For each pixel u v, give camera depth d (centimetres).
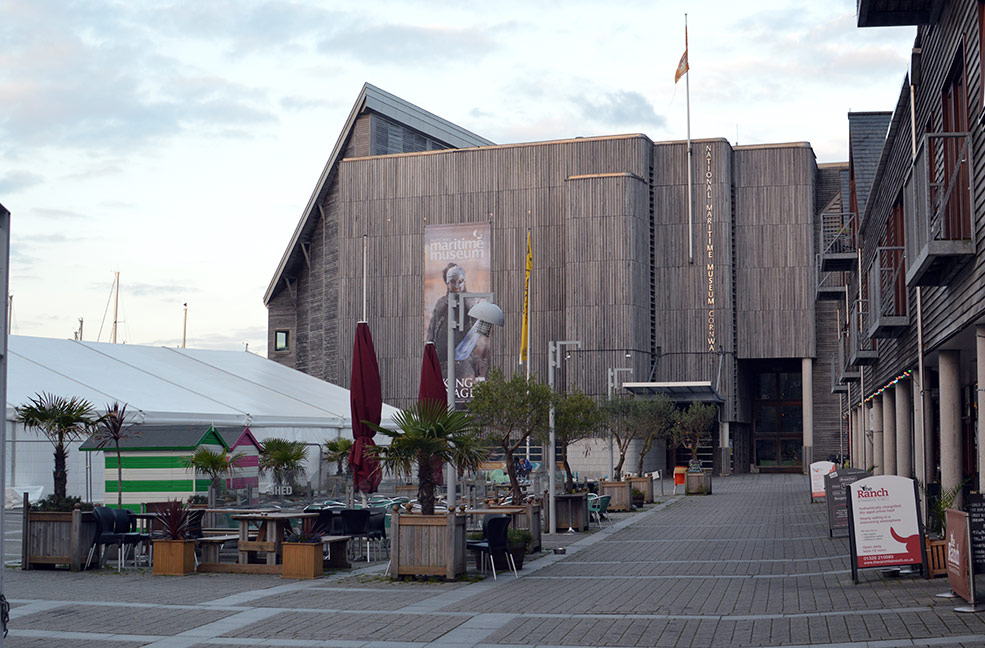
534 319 5734
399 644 913
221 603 1184
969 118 1306
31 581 1411
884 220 2322
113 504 2050
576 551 1806
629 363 5400
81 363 3400
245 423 3219
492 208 5875
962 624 902
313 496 2552
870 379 2928
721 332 5647
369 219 6078
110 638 955
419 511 1927
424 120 6694
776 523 2312
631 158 5706
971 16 1288
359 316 6041
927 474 1795
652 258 5762
